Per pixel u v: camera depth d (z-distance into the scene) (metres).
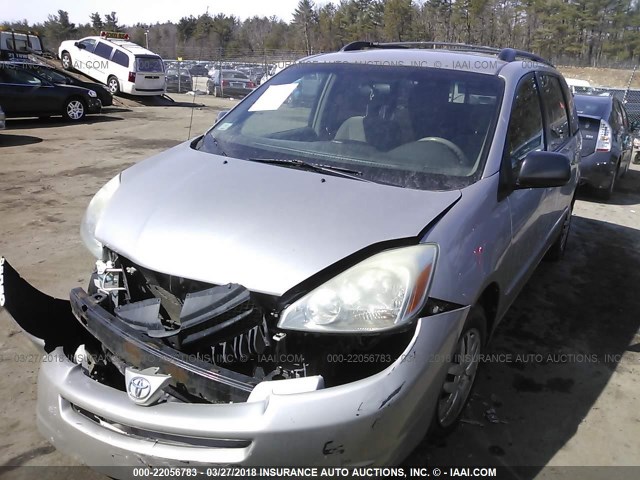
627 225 7.30
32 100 14.81
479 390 3.33
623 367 3.69
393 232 2.28
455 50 4.00
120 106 20.72
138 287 2.53
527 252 3.60
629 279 5.30
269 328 2.16
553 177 2.84
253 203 2.45
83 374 2.26
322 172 2.79
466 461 2.74
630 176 11.12
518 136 3.29
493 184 2.81
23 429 2.82
